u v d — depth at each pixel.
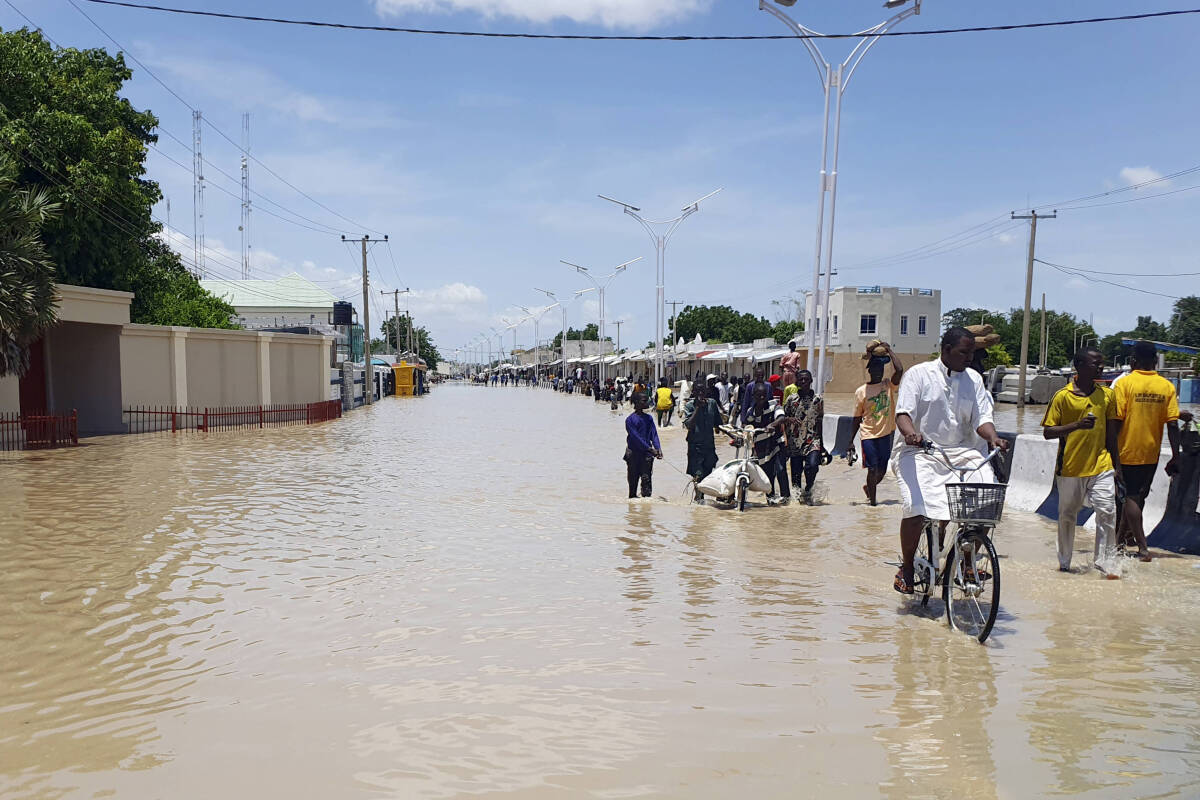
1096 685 4.86
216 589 7.10
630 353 79.50
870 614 6.38
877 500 12.16
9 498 12.26
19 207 17.52
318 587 7.18
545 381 114.81
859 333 64.94
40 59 25.75
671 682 4.93
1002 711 4.48
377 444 22.70
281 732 4.25
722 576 7.60
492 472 16.06
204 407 29.27
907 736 4.18
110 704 4.62
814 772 3.80
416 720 4.40
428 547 8.89
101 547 8.80
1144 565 7.88
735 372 63.53
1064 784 3.68
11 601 6.71
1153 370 8.03
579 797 3.58
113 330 25.42
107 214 27.66
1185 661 5.27
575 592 7.03
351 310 55.69
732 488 11.32
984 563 6.03
